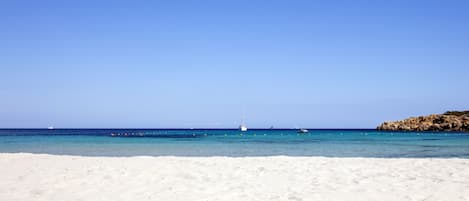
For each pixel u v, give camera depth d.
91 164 14.41
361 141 49.03
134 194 9.09
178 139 56.16
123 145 37.62
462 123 103.81
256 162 15.27
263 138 63.38
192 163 14.86
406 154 26.98
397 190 9.59
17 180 10.78
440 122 110.25
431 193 9.23
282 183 10.59
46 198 8.55
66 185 10.10
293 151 29.66
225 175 11.94
